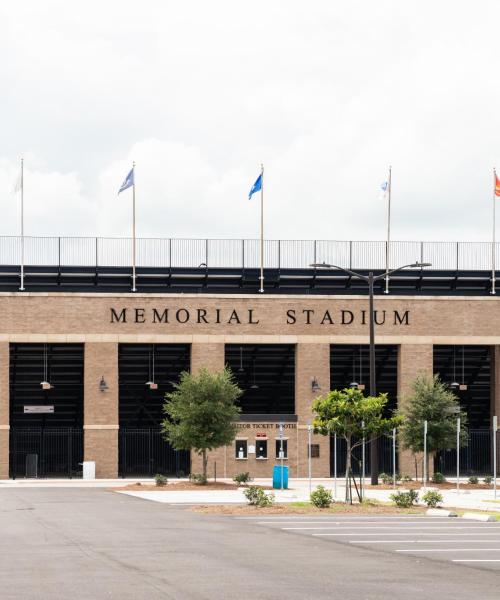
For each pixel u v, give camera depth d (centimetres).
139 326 6781
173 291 7056
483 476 7156
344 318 6931
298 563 2200
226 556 2319
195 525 3169
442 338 6981
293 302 6906
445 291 7294
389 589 1838
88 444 6706
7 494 5044
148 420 7394
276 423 6775
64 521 3331
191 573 2028
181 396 6012
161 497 4791
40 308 6712
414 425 6116
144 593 1766
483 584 1914
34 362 7050
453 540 2727
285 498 4641
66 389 7262
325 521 3366
